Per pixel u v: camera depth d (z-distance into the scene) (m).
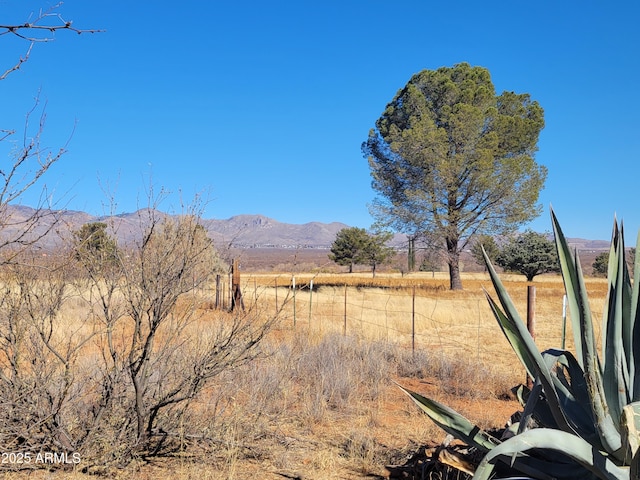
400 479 4.57
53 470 4.27
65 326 5.70
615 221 3.50
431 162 33.44
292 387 7.02
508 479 3.33
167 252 4.35
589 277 53.28
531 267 50.31
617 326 3.25
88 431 4.46
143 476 4.33
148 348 4.33
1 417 4.20
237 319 4.99
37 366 4.36
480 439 3.62
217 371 4.59
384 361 8.76
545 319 19.17
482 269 71.12
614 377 3.25
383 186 36.53
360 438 5.32
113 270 4.34
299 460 4.86
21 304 4.20
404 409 6.66
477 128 33.75
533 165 34.00
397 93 37.84
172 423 4.82
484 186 32.84
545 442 2.78
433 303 23.41
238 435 4.96
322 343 9.27
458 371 8.52
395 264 72.06
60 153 3.51
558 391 3.62
